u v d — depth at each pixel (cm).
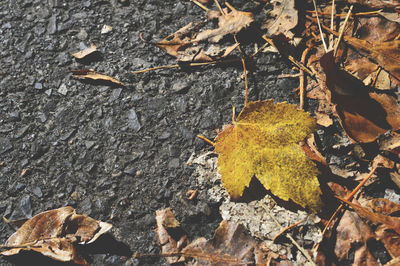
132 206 62
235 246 59
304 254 59
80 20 68
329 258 59
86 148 63
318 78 64
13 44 67
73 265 60
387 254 59
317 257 59
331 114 63
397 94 62
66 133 64
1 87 66
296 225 60
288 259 59
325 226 59
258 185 61
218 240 59
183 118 64
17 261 60
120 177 62
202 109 64
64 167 63
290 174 59
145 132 64
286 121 60
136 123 64
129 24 67
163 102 65
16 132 64
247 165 60
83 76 65
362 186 60
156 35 67
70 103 65
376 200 60
